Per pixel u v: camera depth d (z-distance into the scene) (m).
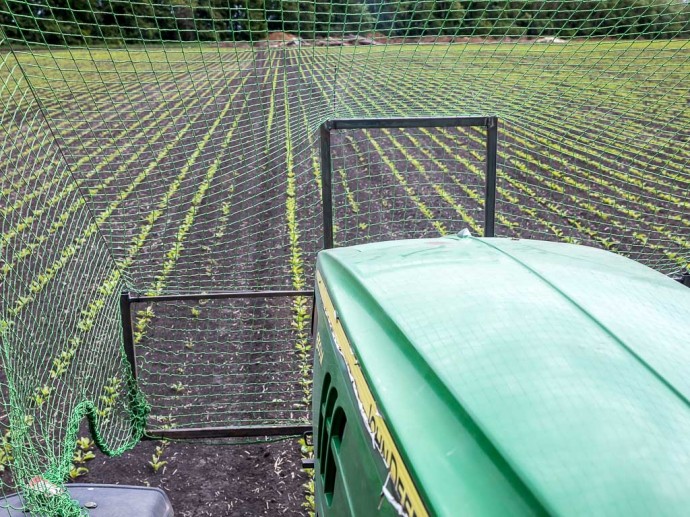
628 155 13.49
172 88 18.34
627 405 1.55
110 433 4.84
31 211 9.84
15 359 3.51
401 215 10.87
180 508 4.62
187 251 9.47
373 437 1.82
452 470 1.47
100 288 7.09
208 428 4.62
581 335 1.84
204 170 13.23
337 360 2.37
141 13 10.26
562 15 7.61
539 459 1.40
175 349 6.83
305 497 4.71
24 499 2.71
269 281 8.53
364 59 10.66
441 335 1.91
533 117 14.74
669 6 7.16
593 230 10.14
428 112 8.22
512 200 11.45
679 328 1.95
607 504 1.29
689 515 1.27
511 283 2.21
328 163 4.27
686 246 9.38
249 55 13.88
